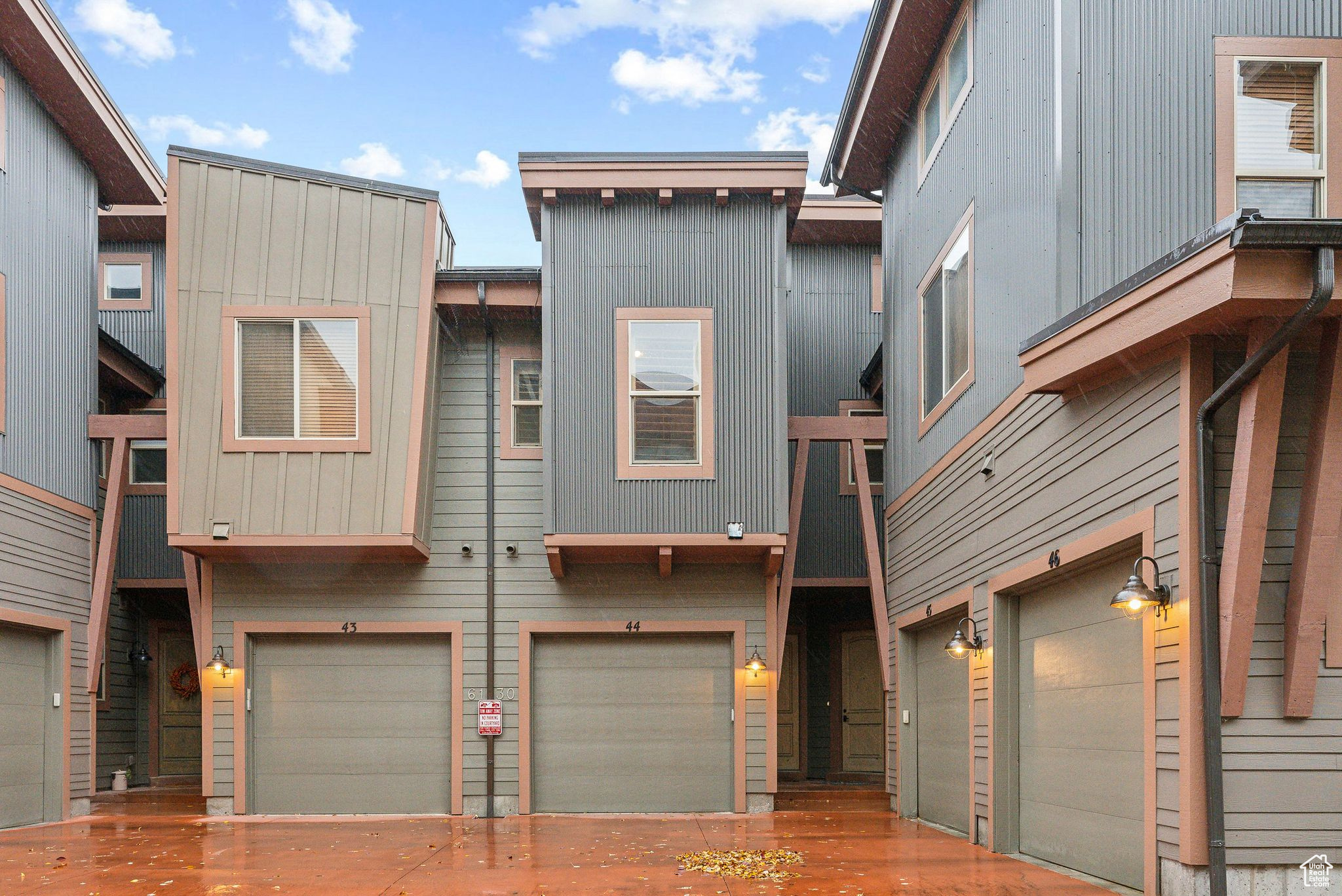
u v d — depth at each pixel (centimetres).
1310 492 595
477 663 1249
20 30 1096
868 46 1174
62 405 1238
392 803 1237
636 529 1174
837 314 1569
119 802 1373
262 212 1195
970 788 984
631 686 1265
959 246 1045
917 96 1212
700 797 1248
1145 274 625
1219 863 591
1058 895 709
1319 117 746
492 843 995
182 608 1669
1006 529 899
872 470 1505
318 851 946
